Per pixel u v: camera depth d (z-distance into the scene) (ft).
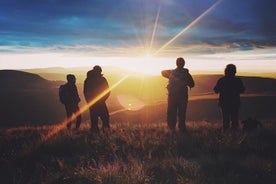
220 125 54.29
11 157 33.50
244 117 154.40
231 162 29.35
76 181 24.99
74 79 54.85
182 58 48.62
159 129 48.60
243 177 25.75
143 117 156.15
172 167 27.25
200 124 56.75
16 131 53.11
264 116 156.25
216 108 178.09
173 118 48.88
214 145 35.86
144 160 30.17
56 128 53.57
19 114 242.99
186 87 48.60
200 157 30.42
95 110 51.70
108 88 52.08
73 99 54.85
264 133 43.83
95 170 26.22
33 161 32.71
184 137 39.04
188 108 179.93
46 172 27.91
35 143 37.99
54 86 604.08
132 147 36.40
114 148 34.50
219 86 48.88
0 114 241.55
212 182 24.56
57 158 32.27
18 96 303.27
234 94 48.44
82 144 37.24
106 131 47.19
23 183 26.03
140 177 24.41
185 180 24.52
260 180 25.34
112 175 24.76
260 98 191.01
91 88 51.72
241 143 36.68
